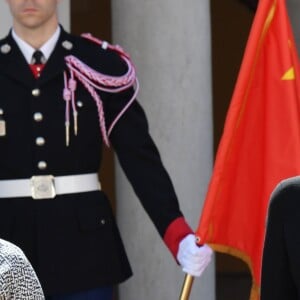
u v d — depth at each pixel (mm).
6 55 15188
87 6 34219
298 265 10336
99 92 15273
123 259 15375
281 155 15148
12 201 14961
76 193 15031
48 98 15031
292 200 10484
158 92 20422
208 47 20891
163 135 20406
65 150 14984
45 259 14742
